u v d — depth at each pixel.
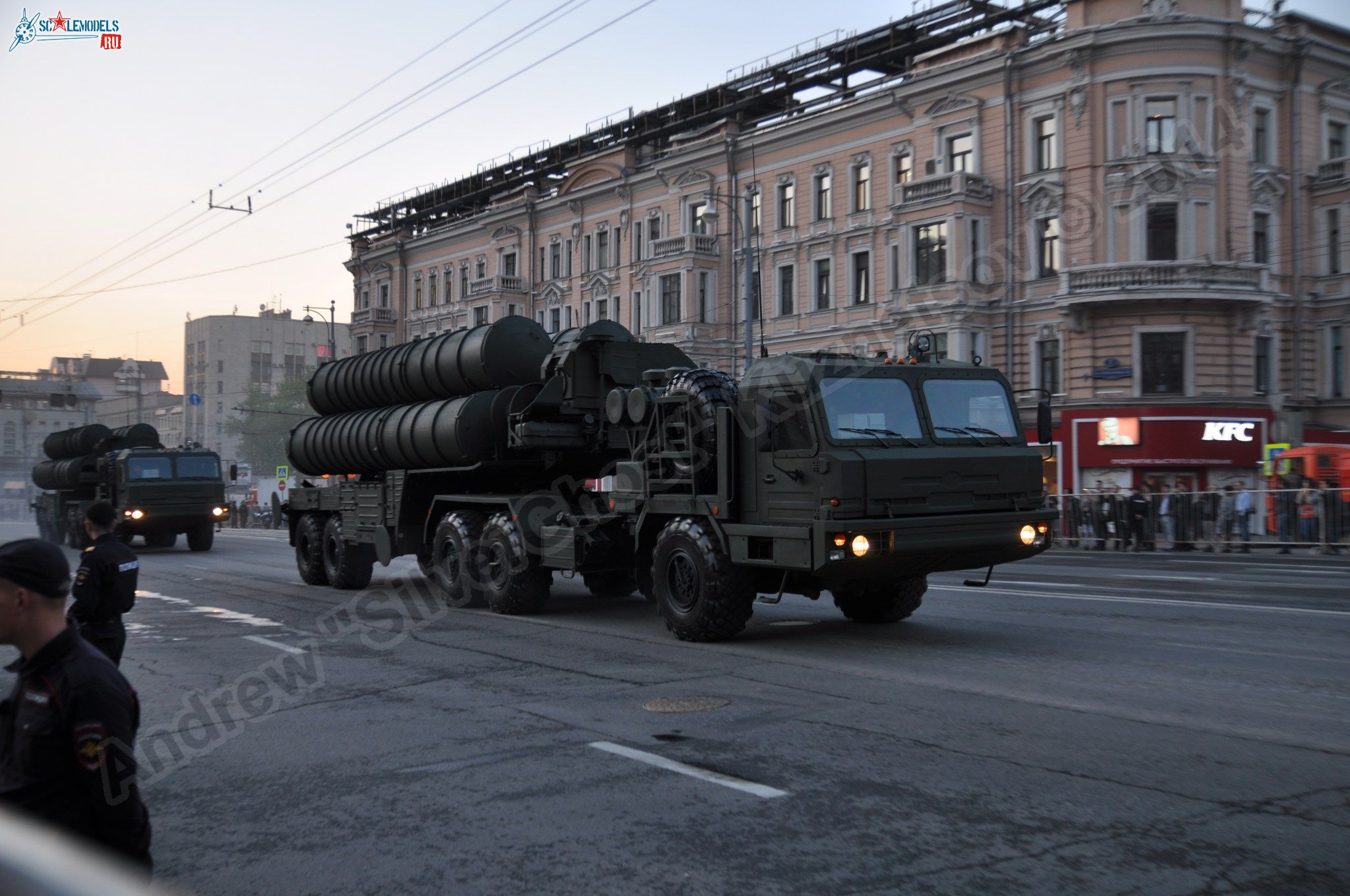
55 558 3.05
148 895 1.30
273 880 4.45
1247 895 4.01
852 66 41.00
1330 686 7.79
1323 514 23.11
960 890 4.11
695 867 4.44
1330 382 32.28
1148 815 4.93
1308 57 31.81
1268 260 31.58
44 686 2.98
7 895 1.25
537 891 4.25
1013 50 32.03
